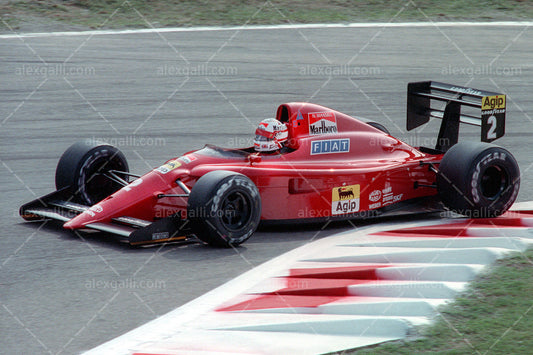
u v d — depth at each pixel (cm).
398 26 7125
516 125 4328
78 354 1533
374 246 2252
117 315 1738
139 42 6328
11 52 5828
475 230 2428
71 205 2509
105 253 2197
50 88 5031
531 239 2298
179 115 4497
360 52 6188
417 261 2086
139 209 2330
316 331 1625
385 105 4728
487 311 1697
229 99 4859
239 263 2119
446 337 1567
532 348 1507
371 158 2700
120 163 2723
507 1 7975
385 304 1761
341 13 7525
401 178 2680
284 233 2456
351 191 2555
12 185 3092
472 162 2486
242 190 2250
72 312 1755
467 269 1989
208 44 6331
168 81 5272
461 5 7881
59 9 7112
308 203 2481
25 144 3841
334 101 4794
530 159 3588
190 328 1647
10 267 2069
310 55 6066
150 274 2017
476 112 4725
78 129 4159
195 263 2114
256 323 1666
